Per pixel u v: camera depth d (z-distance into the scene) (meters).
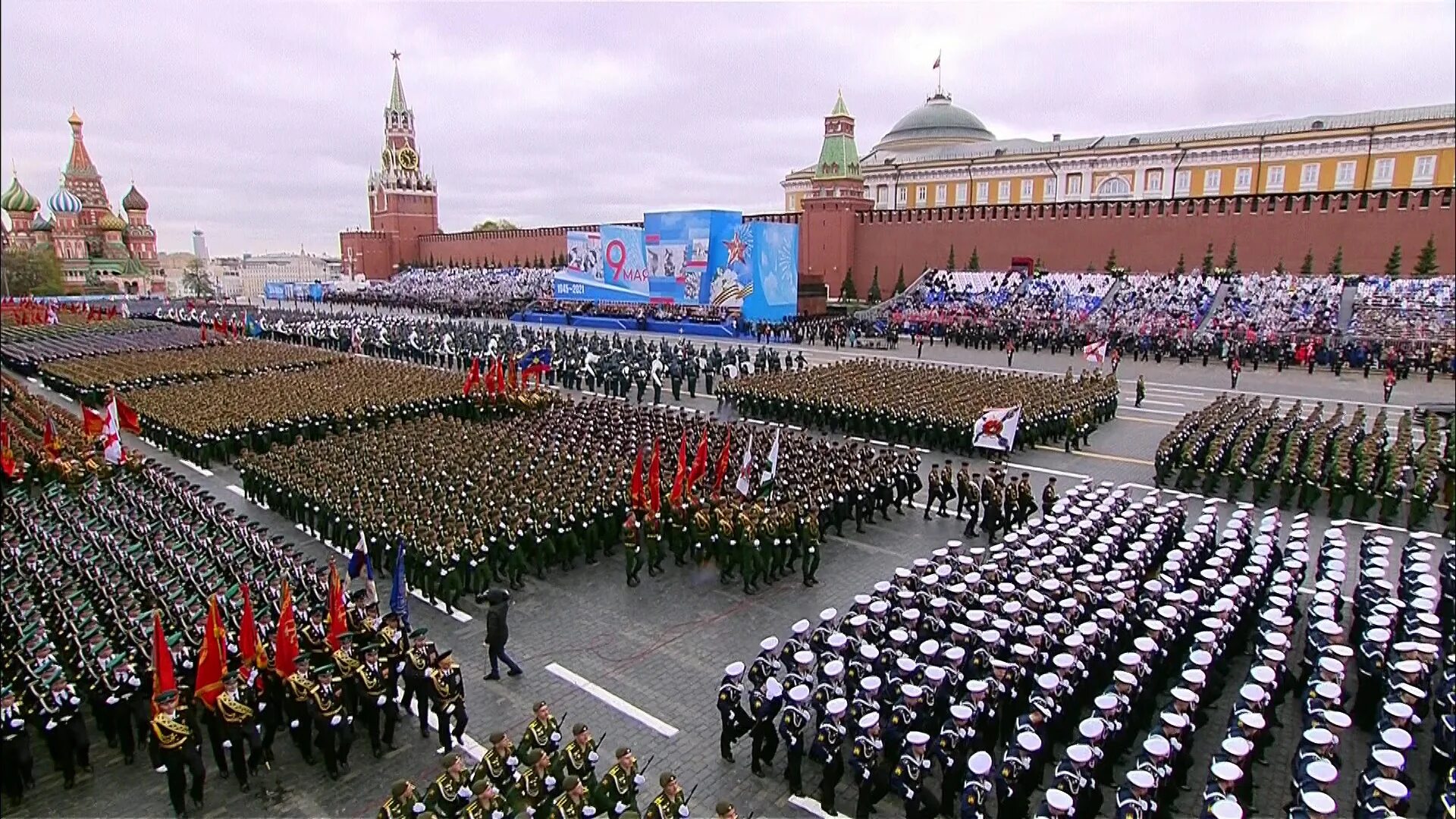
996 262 70.38
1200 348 51.41
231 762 12.70
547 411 34.94
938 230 73.06
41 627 14.20
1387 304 50.75
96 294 125.88
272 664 13.10
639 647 16.22
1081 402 32.88
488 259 110.81
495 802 10.05
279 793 12.05
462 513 19.38
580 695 14.49
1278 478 24.38
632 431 29.69
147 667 13.27
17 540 19.12
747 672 14.88
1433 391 40.72
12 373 49.34
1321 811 8.99
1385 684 12.65
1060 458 29.86
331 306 105.25
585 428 30.02
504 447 26.72
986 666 12.69
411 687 13.05
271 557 17.69
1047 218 67.31
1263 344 50.09
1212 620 13.86
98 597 15.77
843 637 13.06
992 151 97.00
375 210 127.00
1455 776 10.15
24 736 11.73
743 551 18.53
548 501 20.06
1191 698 11.27
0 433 25.05
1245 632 15.27
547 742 11.20
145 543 18.77
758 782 12.16
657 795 11.67
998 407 31.16
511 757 10.92
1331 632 13.29
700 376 47.06
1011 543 18.00
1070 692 12.14
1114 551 17.34
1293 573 16.31
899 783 10.66
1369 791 9.77
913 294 69.94
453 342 52.31
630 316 74.06
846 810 11.48
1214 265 60.72
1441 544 21.25
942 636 14.05
